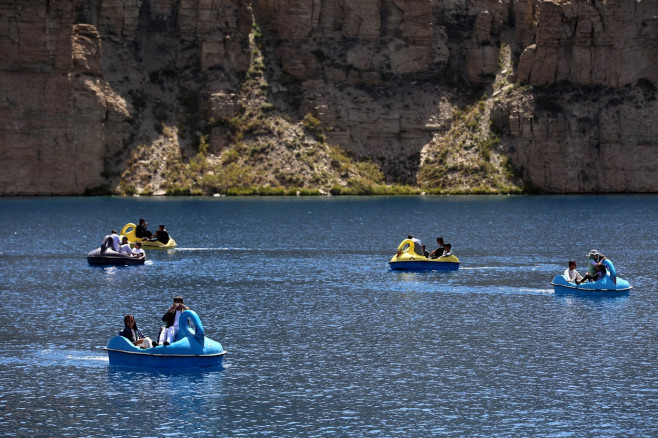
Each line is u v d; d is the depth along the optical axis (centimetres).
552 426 7250
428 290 13200
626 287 12862
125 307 11788
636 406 7688
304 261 16675
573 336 10106
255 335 10169
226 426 7238
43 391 8062
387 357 9206
